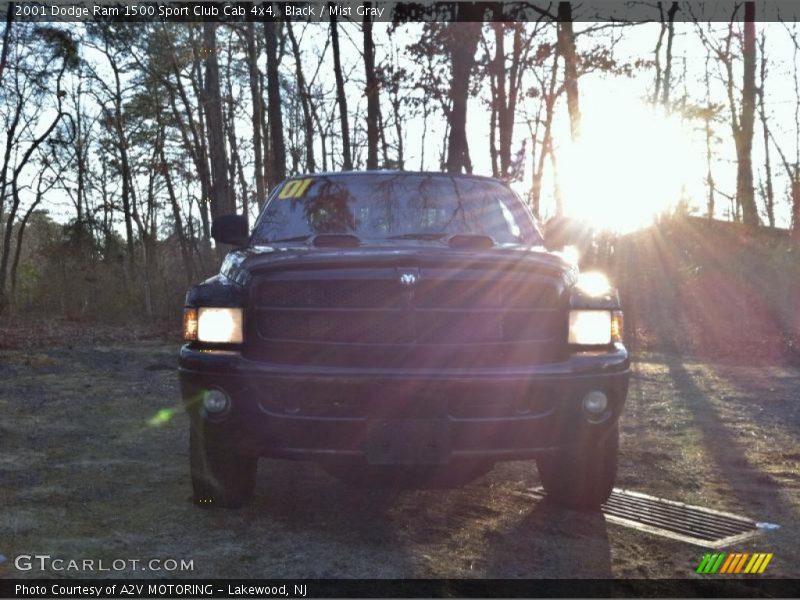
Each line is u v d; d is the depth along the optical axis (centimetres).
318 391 411
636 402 892
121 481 545
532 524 462
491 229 557
